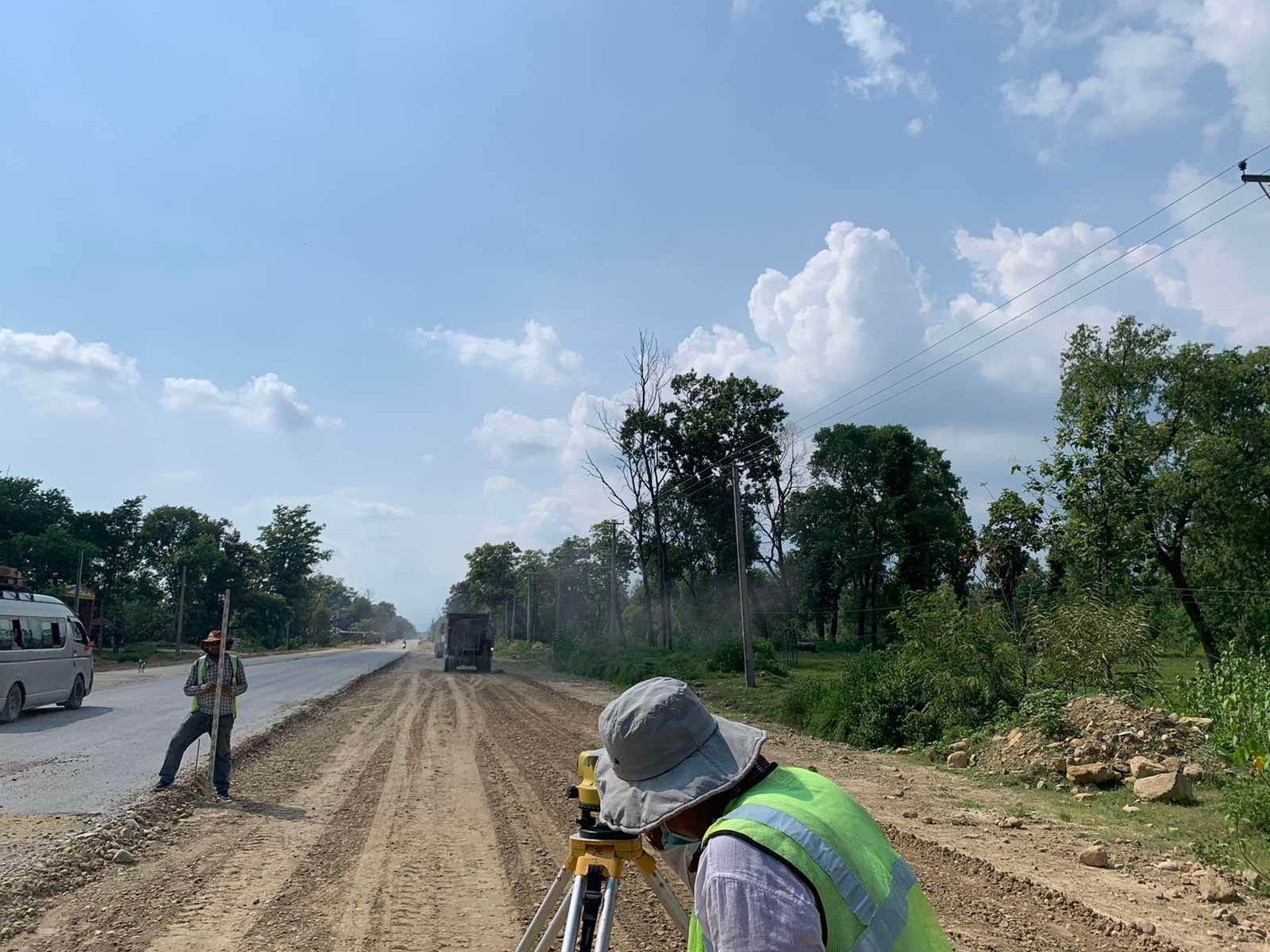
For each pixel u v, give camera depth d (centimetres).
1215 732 1163
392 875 729
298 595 10844
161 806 958
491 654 4528
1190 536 3406
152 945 561
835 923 148
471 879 720
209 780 1036
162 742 1498
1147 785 1040
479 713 2150
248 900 657
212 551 7912
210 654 1061
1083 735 1267
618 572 7119
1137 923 611
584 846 267
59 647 1947
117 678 3353
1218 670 1262
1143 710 1264
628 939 577
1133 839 880
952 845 855
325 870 743
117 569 7481
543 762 1352
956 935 592
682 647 4650
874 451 6238
